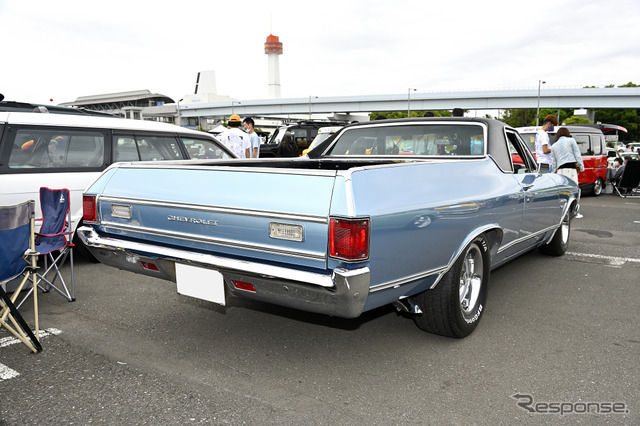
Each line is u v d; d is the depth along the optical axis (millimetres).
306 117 94250
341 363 2994
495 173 3709
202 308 3982
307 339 3369
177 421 2324
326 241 2316
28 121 4727
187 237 2820
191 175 2867
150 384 2695
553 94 61656
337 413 2412
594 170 13297
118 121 5516
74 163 5059
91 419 2336
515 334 3479
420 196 2738
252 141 9898
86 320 3686
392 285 2609
